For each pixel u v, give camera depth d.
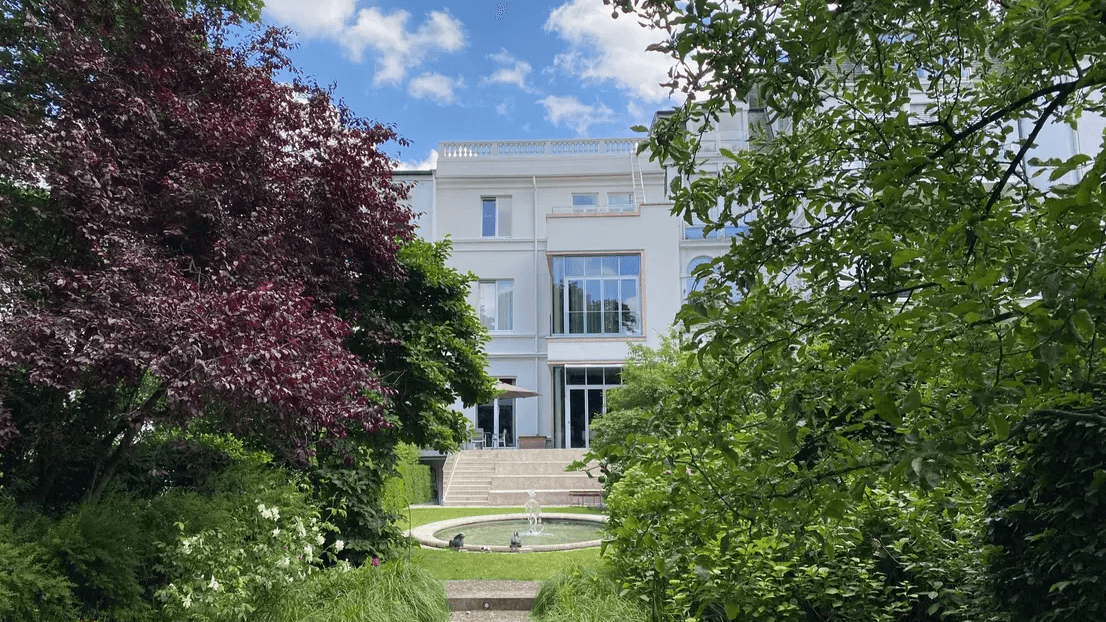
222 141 6.56
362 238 8.01
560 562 10.27
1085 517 3.47
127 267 5.46
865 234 2.94
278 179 7.14
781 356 2.95
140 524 6.31
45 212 5.98
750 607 4.02
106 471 6.75
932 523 4.48
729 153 3.27
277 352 5.49
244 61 7.96
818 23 2.63
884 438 2.86
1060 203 1.91
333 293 7.94
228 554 6.14
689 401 3.03
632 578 6.59
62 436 6.18
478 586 8.51
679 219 27.39
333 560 8.39
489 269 28.70
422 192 28.98
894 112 3.25
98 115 6.21
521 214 29.25
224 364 5.23
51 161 5.77
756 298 3.07
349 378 6.60
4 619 4.78
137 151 6.36
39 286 5.54
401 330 9.80
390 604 6.87
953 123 3.55
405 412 9.73
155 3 7.01
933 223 2.68
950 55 3.46
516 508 19.12
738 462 2.94
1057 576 3.61
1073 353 2.02
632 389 16.11
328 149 7.90
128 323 5.08
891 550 4.69
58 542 5.40
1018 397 2.27
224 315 5.44
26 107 6.33
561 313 27.06
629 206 28.41
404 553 9.47
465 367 10.46
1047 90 2.57
